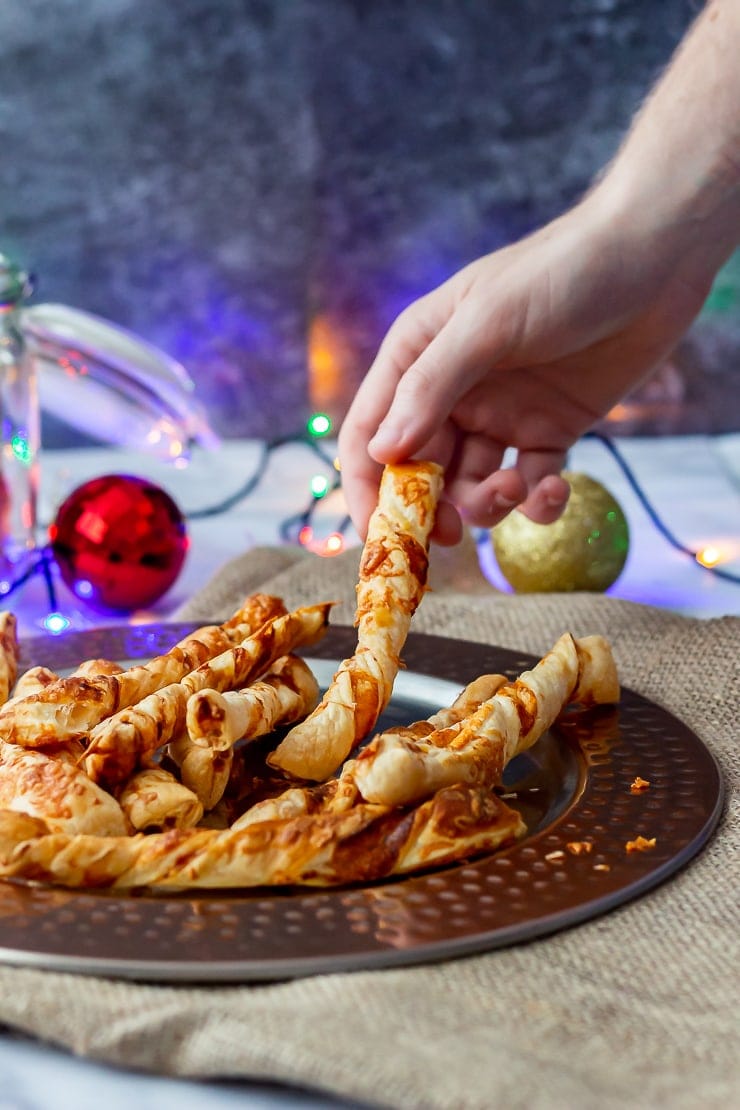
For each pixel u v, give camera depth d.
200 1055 0.45
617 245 0.74
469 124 1.42
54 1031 0.47
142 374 1.03
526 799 0.63
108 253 1.46
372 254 1.46
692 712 0.70
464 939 0.51
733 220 0.76
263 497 1.13
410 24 1.40
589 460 1.20
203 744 0.59
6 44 1.41
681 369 1.38
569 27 1.38
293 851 0.55
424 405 0.70
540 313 0.73
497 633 0.79
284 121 1.43
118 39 1.41
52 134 1.43
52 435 1.45
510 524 0.87
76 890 0.55
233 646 0.66
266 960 0.49
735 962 0.52
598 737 0.65
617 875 0.56
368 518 0.74
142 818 0.57
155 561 0.88
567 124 1.40
